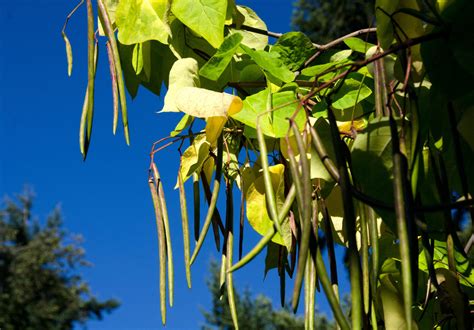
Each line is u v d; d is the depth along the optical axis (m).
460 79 1.73
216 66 2.27
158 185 2.08
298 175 1.64
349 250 1.58
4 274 32.72
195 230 2.25
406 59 1.77
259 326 22.69
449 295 1.97
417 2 1.84
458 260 2.33
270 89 2.13
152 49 2.56
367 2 13.33
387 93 1.82
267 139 2.31
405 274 1.48
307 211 1.60
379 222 2.32
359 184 1.77
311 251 1.65
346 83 2.19
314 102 2.10
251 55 2.26
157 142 2.12
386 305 2.11
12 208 35.00
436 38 1.72
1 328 31.42
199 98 2.00
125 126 2.05
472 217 1.77
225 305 22.75
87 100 2.05
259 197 2.19
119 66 2.09
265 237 1.64
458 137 1.77
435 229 1.93
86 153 2.03
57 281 33.56
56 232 34.62
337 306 1.61
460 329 1.95
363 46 2.34
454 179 2.01
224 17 2.25
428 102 1.91
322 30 14.59
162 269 2.04
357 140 1.79
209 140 2.06
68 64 2.29
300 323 22.19
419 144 1.67
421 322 2.39
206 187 2.28
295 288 1.53
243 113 2.10
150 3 2.31
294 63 2.38
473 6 1.70
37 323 32.12
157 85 2.58
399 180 1.56
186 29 2.51
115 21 2.31
